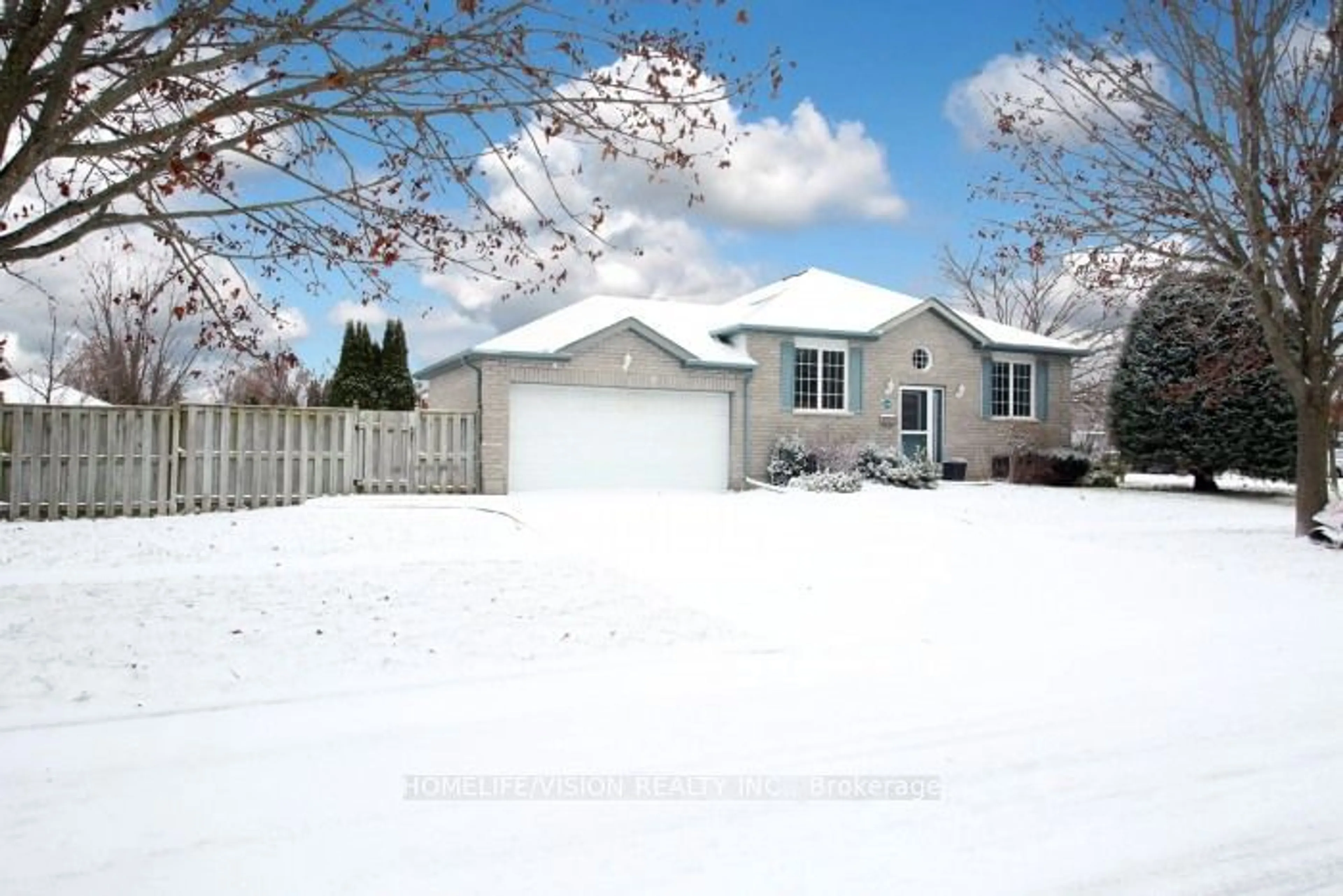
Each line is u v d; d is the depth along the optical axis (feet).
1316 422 48.78
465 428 63.52
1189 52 45.83
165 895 12.51
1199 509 66.59
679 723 20.04
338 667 23.94
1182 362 78.38
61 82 18.22
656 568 37.04
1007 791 16.31
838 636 28.48
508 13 21.48
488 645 26.30
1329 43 44.65
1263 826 14.99
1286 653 26.84
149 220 21.25
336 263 25.48
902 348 80.59
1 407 49.29
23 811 15.24
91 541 41.09
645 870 13.32
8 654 23.43
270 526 45.65
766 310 79.82
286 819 14.99
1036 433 85.40
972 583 37.06
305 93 20.62
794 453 73.72
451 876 13.12
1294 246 45.62
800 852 13.93
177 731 19.26
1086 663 25.49
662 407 71.87
